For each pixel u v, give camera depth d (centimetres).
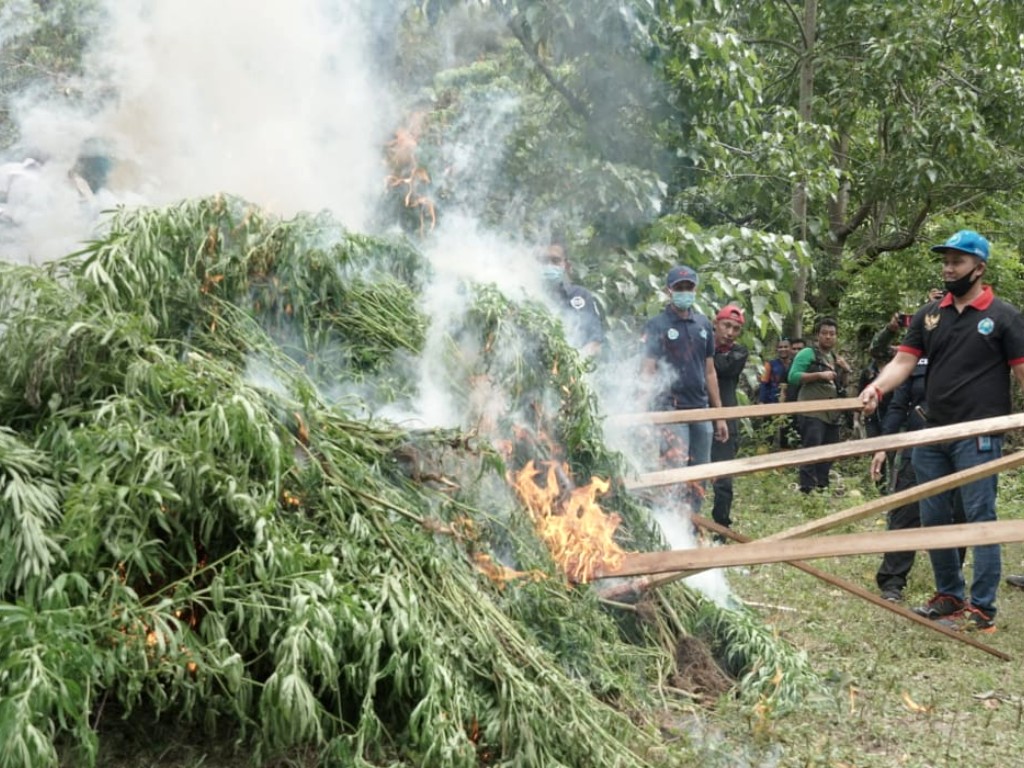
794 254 1312
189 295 441
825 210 1465
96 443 363
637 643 500
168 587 357
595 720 395
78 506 343
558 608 448
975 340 655
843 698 496
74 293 413
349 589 369
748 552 455
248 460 380
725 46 999
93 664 320
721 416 637
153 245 432
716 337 958
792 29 1588
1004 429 543
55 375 387
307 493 396
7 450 355
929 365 675
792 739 440
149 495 358
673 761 400
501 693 376
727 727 446
